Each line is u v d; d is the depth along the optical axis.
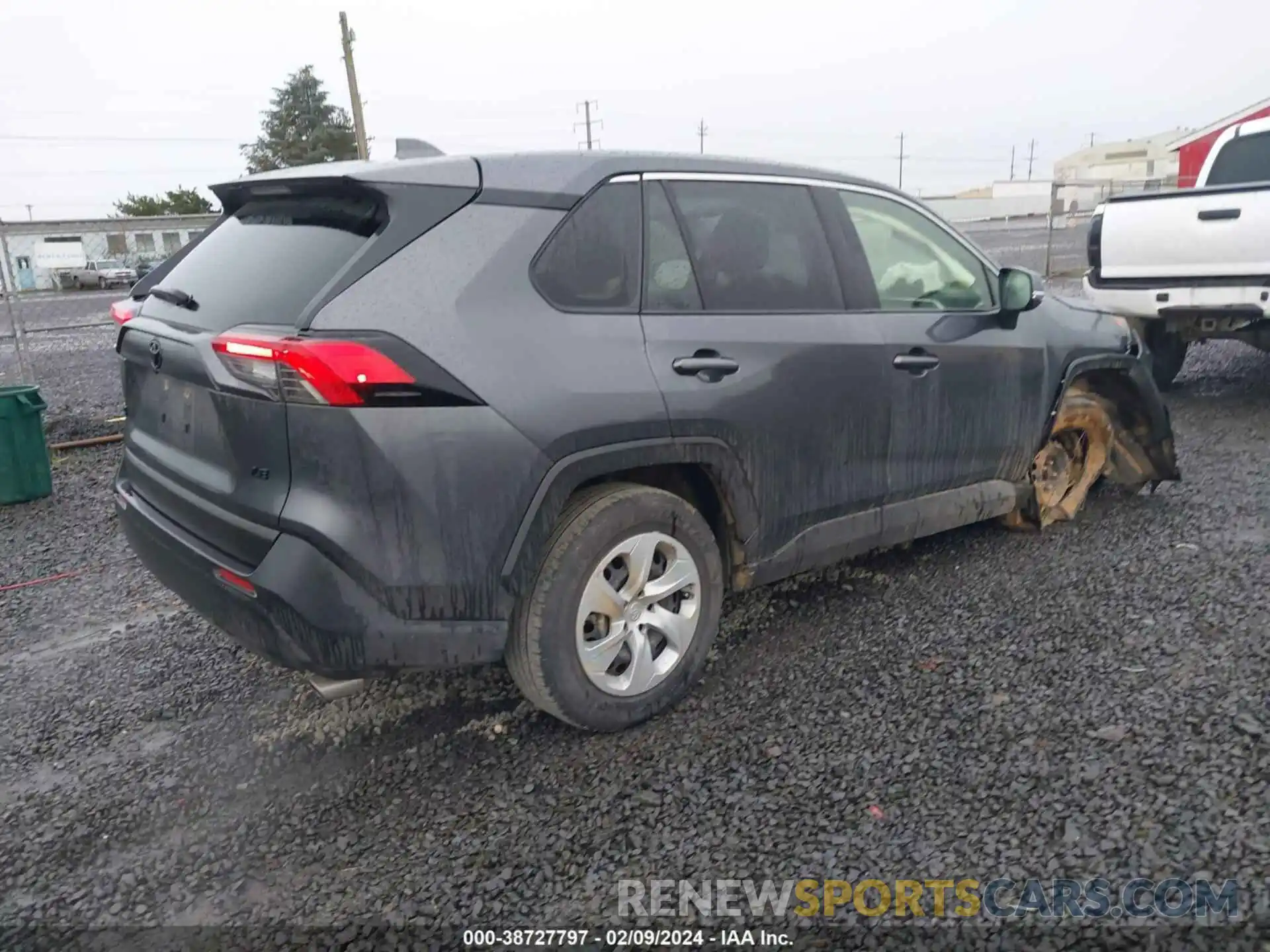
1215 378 9.05
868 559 4.73
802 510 3.66
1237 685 3.23
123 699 3.73
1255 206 6.66
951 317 4.18
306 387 2.62
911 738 3.09
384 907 2.50
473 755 3.19
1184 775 2.76
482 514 2.82
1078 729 3.05
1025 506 4.78
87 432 8.73
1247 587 4.04
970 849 2.55
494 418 2.82
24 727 3.54
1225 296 6.93
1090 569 4.38
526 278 2.98
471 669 3.81
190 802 3.02
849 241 3.89
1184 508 5.18
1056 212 20.41
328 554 2.69
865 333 3.80
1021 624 3.87
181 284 3.33
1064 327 4.70
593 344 3.05
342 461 2.66
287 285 2.88
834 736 3.13
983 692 3.34
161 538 3.16
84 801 3.05
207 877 2.66
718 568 3.44
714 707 3.39
